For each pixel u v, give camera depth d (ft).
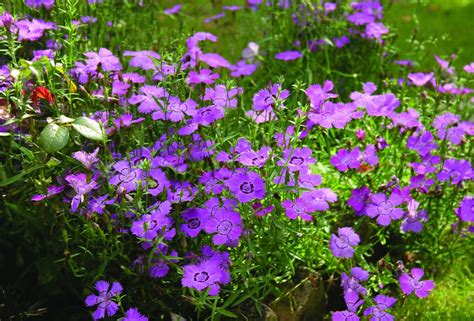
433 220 3.52
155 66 3.19
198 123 3.09
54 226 2.98
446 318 3.32
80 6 3.84
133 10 4.14
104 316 2.95
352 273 3.09
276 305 3.06
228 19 5.11
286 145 3.11
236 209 2.98
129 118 3.09
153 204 2.99
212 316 2.82
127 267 2.99
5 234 3.05
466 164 3.39
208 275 2.82
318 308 3.19
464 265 3.58
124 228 2.97
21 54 3.43
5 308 3.02
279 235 3.01
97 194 2.95
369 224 3.30
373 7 4.38
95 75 3.29
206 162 3.09
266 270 3.09
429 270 3.53
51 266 2.96
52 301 3.08
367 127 3.61
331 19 4.22
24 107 2.88
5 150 3.03
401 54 4.85
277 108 3.06
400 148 3.62
